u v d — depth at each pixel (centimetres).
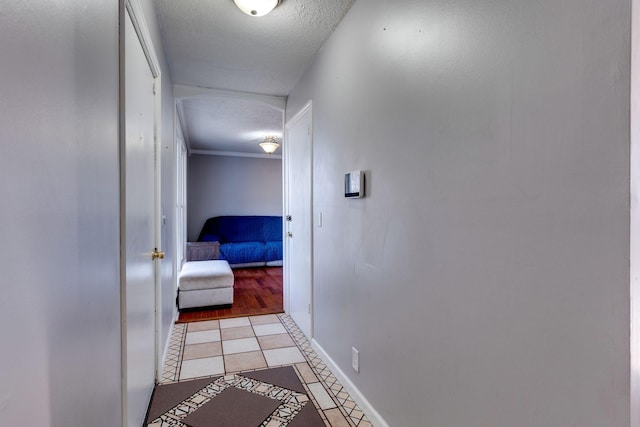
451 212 122
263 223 726
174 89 329
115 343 120
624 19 71
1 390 52
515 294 97
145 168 181
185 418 182
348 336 209
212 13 211
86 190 90
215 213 721
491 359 106
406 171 150
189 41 246
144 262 177
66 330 77
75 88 82
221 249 622
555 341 86
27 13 60
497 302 103
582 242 80
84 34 89
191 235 703
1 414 52
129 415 139
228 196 729
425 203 137
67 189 78
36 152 64
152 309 204
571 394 82
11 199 55
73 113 81
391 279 162
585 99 79
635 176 71
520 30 95
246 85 330
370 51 181
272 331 313
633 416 72
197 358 256
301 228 312
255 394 206
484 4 108
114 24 120
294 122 330
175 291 352
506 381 100
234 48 256
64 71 76
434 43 131
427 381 136
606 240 75
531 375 92
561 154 84
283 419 182
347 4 201
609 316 74
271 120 462
